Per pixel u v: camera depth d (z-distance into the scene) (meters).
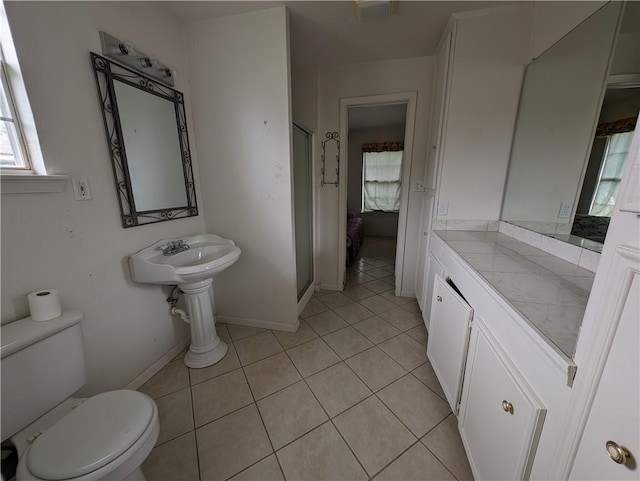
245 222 2.02
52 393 0.95
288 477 1.09
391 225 5.65
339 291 2.98
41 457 0.76
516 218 1.76
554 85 1.42
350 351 1.91
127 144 1.42
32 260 1.03
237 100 1.81
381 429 1.30
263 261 2.07
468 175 1.92
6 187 0.93
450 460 1.15
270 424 1.33
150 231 1.61
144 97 1.51
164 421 1.35
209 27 1.75
